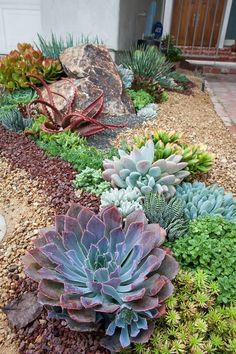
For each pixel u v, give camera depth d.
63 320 1.43
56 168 2.31
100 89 3.37
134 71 4.40
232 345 1.27
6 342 1.40
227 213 1.90
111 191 1.97
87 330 1.23
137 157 2.03
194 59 7.85
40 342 1.38
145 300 1.25
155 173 1.98
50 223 1.90
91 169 2.19
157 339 1.28
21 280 1.61
